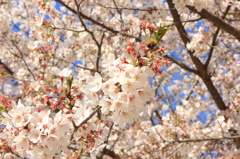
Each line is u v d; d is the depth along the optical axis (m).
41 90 4.17
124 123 2.28
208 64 6.76
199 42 5.43
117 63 2.16
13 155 3.71
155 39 2.33
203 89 7.73
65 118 2.48
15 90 8.60
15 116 2.42
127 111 2.13
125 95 2.10
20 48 6.55
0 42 6.44
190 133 5.69
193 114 5.75
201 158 7.30
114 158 6.00
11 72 7.51
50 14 7.19
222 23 5.15
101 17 7.69
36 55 5.15
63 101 2.62
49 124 2.41
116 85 2.14
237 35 5.23
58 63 6.82
